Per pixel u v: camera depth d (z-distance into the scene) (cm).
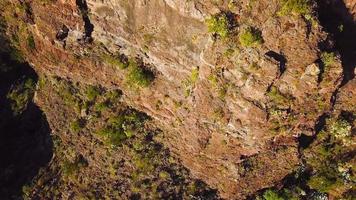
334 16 4428
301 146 5016
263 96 4419
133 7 4622
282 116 4531
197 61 4600
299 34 4131
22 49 5516
